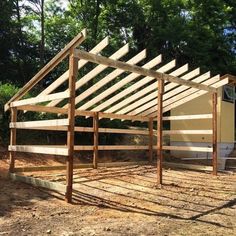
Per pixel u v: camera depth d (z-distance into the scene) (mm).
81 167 12086
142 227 6000
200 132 13031
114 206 7379
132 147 13625
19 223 5918
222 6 26844
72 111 7684
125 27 27250
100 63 8305
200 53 25094
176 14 26906
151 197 8359
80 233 5535
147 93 12602
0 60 23375
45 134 13961
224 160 13906
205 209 7473
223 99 15367
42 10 24406
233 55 28250
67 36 27453
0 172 10062
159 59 9898
